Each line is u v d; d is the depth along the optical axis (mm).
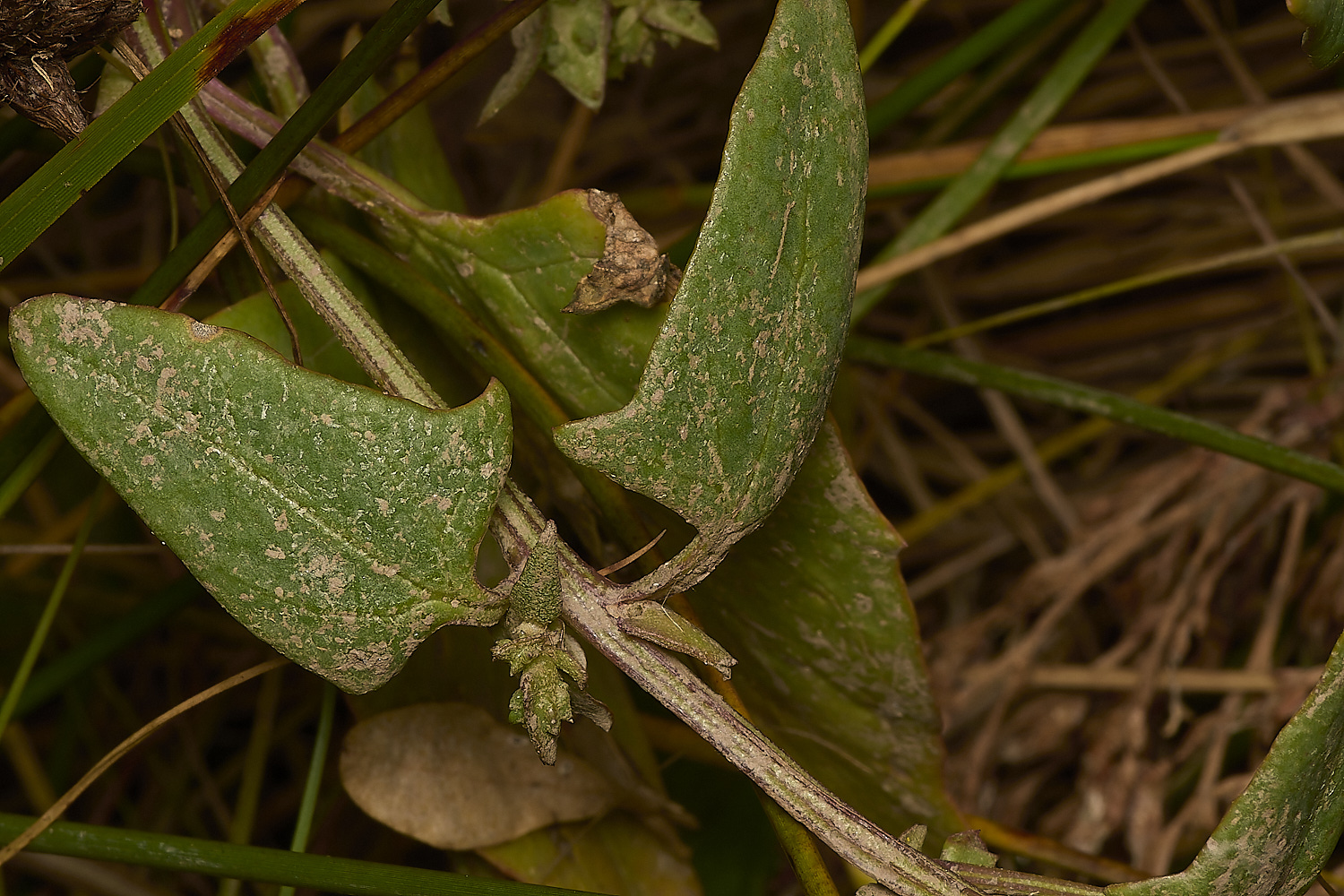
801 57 295
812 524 319
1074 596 427
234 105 323
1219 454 435
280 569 292
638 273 307
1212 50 550
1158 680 407
